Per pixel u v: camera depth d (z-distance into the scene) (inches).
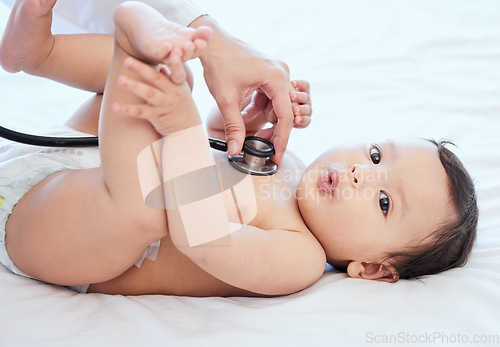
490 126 64.7
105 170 33.1
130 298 37.9
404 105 67.9
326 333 34.3
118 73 30.3
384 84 71.4
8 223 37.5
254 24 85.5
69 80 45.4
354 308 37.3
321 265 43.0
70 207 34.9
